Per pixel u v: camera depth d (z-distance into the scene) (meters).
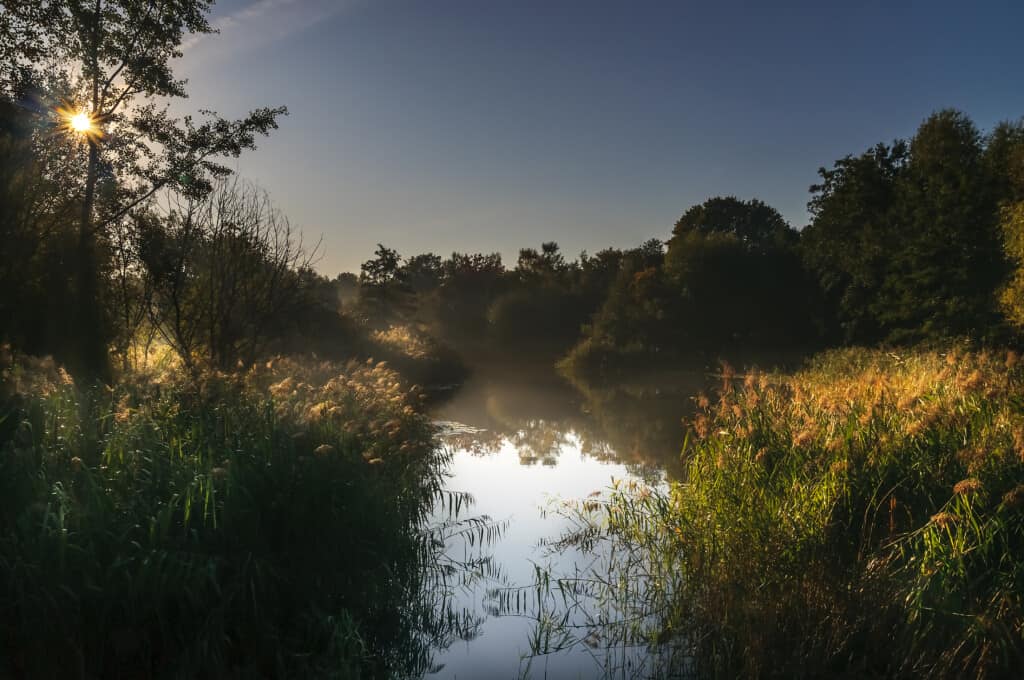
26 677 4.47
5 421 5.86
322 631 5.52
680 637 5.85
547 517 9.47
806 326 44.25
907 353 23.78
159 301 16.58
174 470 6.06
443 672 5.39
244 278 16.91
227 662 5.05
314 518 6.36
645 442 16.27
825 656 5.02
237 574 5.34
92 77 16.81
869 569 5.68
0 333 11.26
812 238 41.97
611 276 66.25
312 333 23.09
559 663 5.52
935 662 4.81
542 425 19.44
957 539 5.55
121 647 4.75
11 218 11.56
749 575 6.02
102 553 5.08
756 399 9.34
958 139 32.91
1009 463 6.34
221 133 17.59
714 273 46.00
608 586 6.97
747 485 7.41
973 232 29.91
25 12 16.05
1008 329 26.72
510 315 60.56
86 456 6.11
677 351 45.38
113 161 16.92
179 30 17.67
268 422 7.53
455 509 9.91
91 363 12.91
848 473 6.80
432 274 101.75
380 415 10.66
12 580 4.60
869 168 38.38
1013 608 4.97
